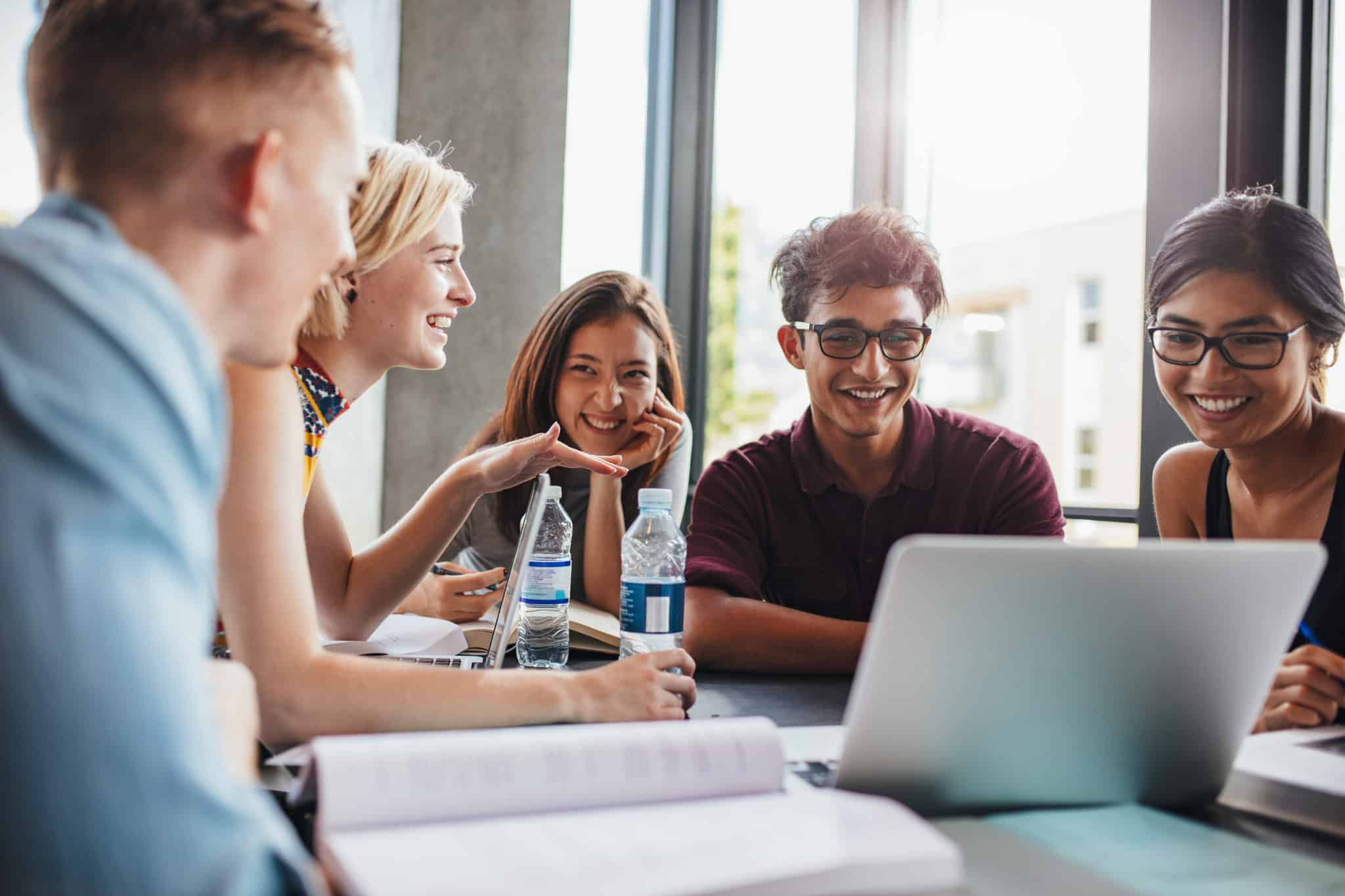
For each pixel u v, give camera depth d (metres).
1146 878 0.51
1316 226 1.13
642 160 3.04
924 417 1.50
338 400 1.32
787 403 2.75
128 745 0.35
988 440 1.48
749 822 0.53
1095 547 0.56
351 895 0.46
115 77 0.51
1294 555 0.60
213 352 0.57
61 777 0.35
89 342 0.39
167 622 0.38
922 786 0.60
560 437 1.97
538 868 0.47
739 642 1.22
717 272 3.05
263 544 0.82
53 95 0.52
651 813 0.55
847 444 1.46
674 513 2.02
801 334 1.43
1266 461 1.19
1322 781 0.62
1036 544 0.54
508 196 2.93
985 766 0.60
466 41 2.98
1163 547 0.57
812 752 0.72
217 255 0.55
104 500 0.37
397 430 3.04
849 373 1.38
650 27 3.05
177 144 0.52
